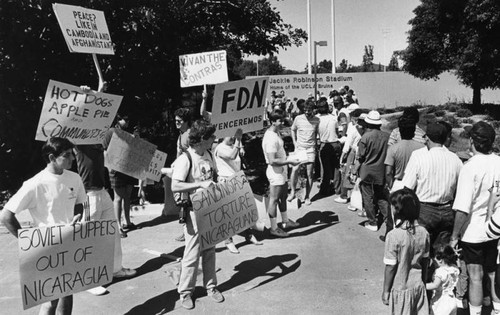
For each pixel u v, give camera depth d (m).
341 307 5.26
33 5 9.87
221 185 5.50
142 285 5.96
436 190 5.00
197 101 14.88
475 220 4.60
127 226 8.16
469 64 31.56
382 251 6.92
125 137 7.38
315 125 9.35
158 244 7.45
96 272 4.71
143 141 7.56
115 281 6.11
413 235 4.08
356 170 8.10
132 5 11.37
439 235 5.00
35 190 4.34
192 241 5.27
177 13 12.25
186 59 8.71
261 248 7.20
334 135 10.13
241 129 6.69
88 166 5.76
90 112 5.84
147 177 7.74
